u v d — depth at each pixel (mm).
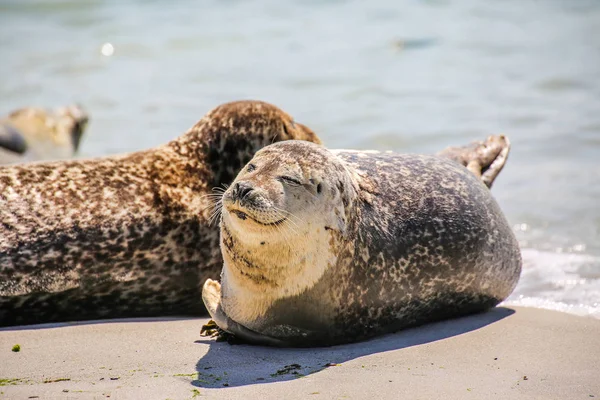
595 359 19922
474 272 23703
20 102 52344
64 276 23875
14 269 23453
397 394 17547
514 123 44188
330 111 47594
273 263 20219
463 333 22375
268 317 20969
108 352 20578
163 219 25000
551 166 38438
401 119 45594
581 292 26484
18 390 17547
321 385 18047
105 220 24375
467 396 17484
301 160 20531
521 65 54406
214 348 21094
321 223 20453
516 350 20688
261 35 65125
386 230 22391
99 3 75562
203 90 53062
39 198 24312
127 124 47688
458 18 66750
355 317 21891
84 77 57219
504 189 36312
